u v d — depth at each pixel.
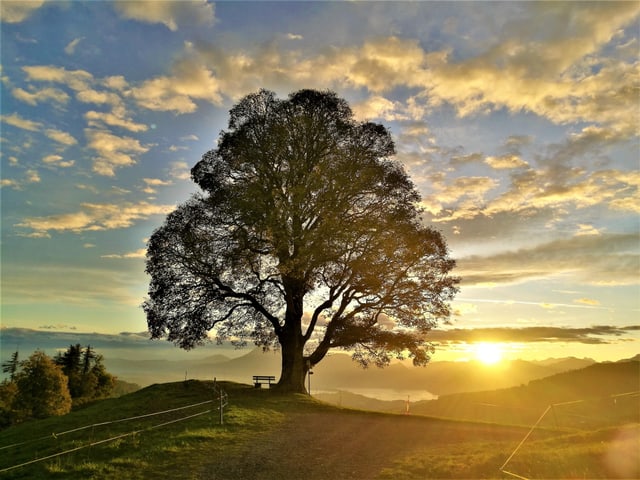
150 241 28.77
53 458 13.99
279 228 26.34
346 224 27.17
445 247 29.75
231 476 12.27
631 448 13.39
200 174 30.11
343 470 12.90
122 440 15.88
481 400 54.66
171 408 22.98
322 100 29.72
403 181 29.83
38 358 64.12
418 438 17.22
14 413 61.53
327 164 27.72
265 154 28.66
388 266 28.02
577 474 11.70
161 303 28.75
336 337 30.14
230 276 28.48
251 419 19.66
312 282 27.95
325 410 23.12
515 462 12.74
